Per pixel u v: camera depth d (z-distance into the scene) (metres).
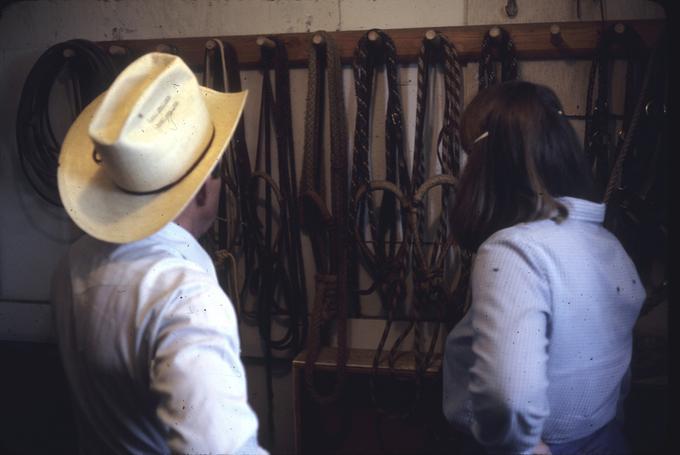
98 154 1.01
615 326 1.04
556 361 1.00
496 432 0.94
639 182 1.88
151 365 0.81
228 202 2.16
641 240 1.91
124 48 2.15
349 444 2.07
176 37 2.18
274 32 2.11
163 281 0.88
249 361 2.32
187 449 0.73
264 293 2.19
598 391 1.03
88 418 0.97
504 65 1.91
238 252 2.25
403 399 2.03
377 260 2.07
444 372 1.28
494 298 0.95
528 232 1.00
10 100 2.32
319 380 2.08
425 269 1.92
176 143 0.97
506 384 0.90
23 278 2.43
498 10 1.95
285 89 2.06
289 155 2.15
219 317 0.85
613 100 1.92
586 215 1.05
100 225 0.96
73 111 2.26
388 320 1.98
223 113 1.15
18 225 2.40
